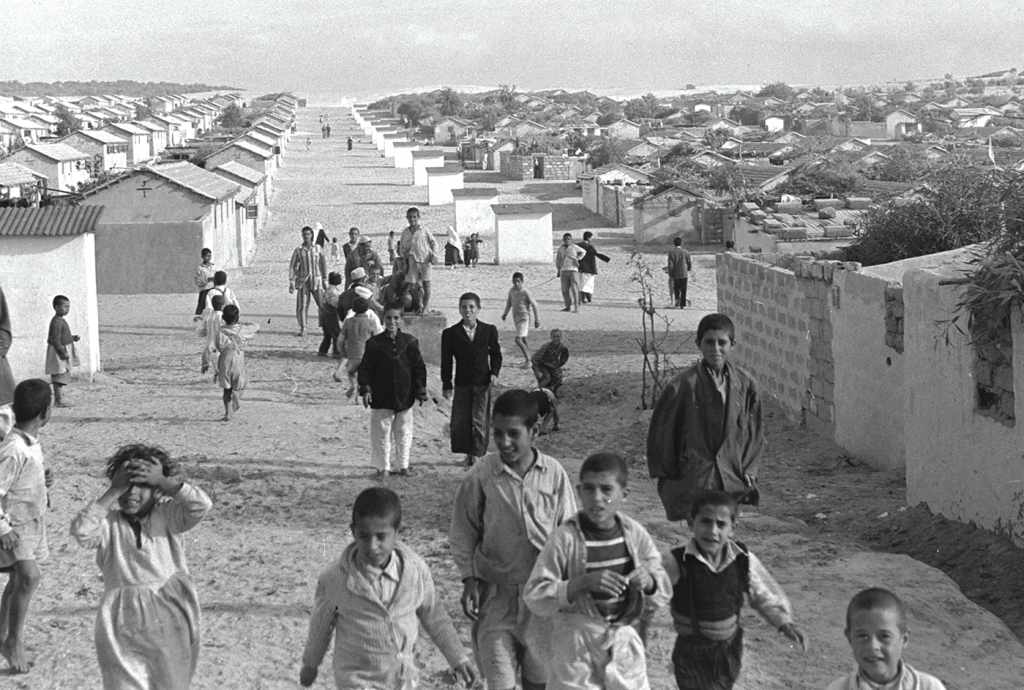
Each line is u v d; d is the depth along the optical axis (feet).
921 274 39.81
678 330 95.20
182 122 458.09
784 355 60.29
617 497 19.26
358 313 55.83
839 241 90.27
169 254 123.54
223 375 56.24
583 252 112.47
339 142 460.14
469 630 28.99
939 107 577.02
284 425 55.36
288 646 28.25
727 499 20.15
